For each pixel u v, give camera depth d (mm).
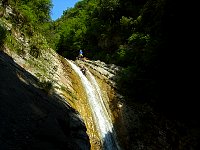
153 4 30047
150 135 21125
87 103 19719
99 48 38875
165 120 23172
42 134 9250
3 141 7453
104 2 39438
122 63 30938
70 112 13914
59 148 9453
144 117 22484
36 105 10773
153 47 24984
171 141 21500
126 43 33656
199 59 22766
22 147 7859
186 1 21609
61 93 16266
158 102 24578
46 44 20016
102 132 18969
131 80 25531
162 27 25016
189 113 24281
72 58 42969
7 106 8891
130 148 19844
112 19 38219
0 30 14461
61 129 10875
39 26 19844
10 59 13453
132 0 37750
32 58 16688
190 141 21984
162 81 24766
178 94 24531
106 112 21312
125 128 21031
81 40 42906
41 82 14438
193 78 23688
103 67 28328
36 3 20438
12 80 10852
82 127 13375
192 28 22188
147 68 25578
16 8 17797
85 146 12352
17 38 16312
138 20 32875
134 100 24281
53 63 19562
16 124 8508
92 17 42812
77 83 20969
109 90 24484
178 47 23359
